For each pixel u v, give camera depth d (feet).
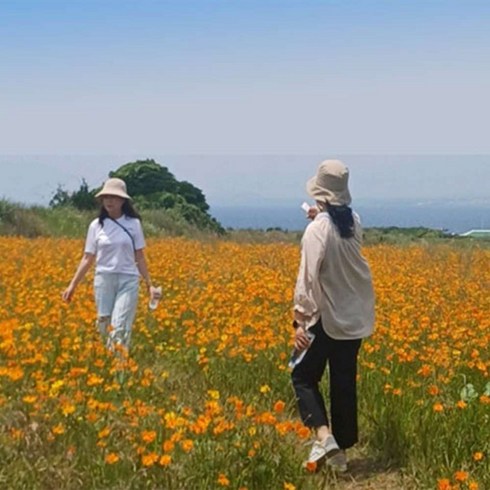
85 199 140.26
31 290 45.85
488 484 21.53
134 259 33.50
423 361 30.73
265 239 112.88
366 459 24.94
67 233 114.01
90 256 33.40
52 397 23.93
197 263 64.95
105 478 20.92
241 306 39.91
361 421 26.61
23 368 27.73
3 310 37.04
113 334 31.42
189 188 161.79
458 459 22.99
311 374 24.00
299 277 23.21
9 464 21.13
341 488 22.98
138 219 33.78
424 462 23.21
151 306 33.96
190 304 42.45
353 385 24.06
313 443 24.08
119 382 27.27
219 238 114.83
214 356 32.60
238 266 63.87
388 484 23.20
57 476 20.89
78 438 22.52
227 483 20.02
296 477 21.67
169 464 20.99
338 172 23.79
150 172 159.12
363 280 23.95
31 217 113.50
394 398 26.48
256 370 30.89
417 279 54.44
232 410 25.53
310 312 23.22
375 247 88.89
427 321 35.27
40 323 33.96
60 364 28.58
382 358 31.55
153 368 32.48
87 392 25.73
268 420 21.91
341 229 23.47
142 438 21.66
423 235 132.77
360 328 23.76
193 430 21.79
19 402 24.14
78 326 34.50
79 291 44.57
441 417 24.64
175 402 27.12
